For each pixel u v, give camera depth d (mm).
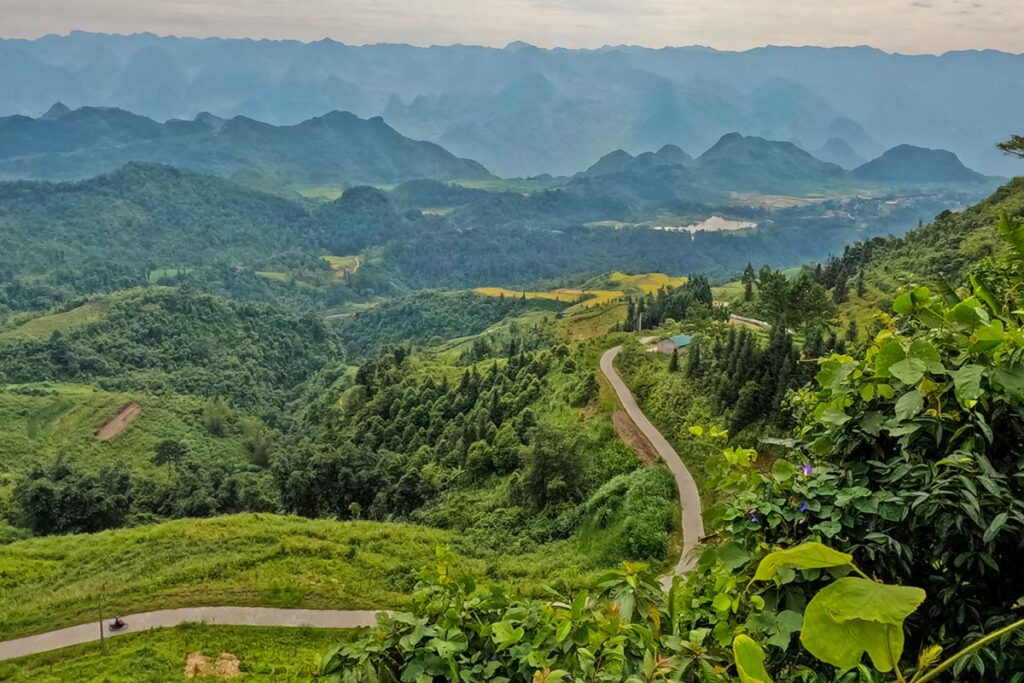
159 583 37844
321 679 4207
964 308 4391
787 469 4508
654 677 3572
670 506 39875
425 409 83188
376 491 65750
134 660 30672
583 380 65438
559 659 4223
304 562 40281
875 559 3957
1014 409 3982
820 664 3967
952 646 3844
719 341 60406
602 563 36688
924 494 3820
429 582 5031
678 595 4602
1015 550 3875
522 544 43031
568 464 46469
